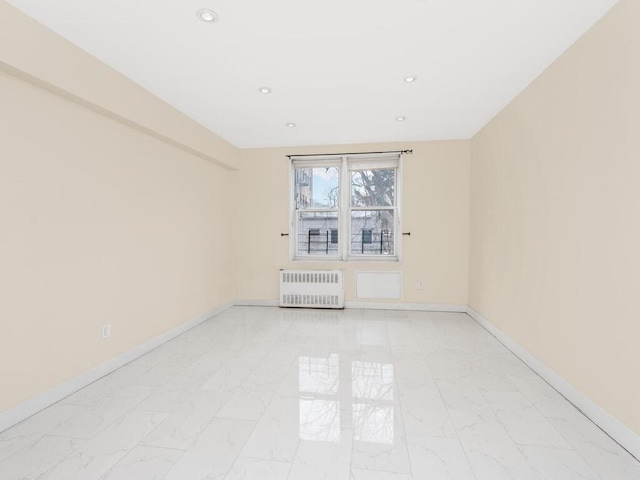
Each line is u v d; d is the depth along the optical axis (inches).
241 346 133.0
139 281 121.9
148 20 79.1
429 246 187.3
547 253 102.5
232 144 191.6
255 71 105.0
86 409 86.1
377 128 163.2
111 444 72.0
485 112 141.0
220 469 64.7
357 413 84.7
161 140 133.8
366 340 140.2
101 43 88.7
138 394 94.2
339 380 103.2
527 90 115.0
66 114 91.8
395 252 197.3
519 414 84.5
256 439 74.0
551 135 100.0
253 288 204.1
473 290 175.0
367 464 66.2
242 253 204.5
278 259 201.3
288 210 199.3
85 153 98.1
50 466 65.3
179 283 147.6
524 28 82.7
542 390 97.1
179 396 93.1
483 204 159.9
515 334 124.8
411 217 188.2
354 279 195.5
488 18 78.9
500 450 70.6
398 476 63.0
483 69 103.8
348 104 132.3
